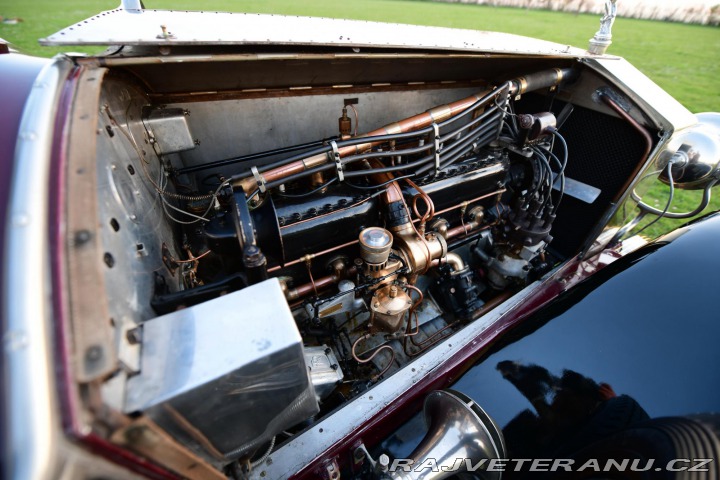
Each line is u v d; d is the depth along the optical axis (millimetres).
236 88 1869
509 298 2096
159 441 738
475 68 2197
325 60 1689
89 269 688
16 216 670
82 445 576
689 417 1177
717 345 1315
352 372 1890
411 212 1946
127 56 1257
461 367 1771
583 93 2188
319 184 1728
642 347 1406
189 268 1630
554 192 2447
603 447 1252
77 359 612
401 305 1675
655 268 1639
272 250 1521
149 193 1436
